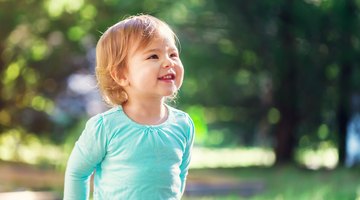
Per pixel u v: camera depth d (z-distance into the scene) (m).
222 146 41.59
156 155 4.84
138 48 4.84
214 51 27.83
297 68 28.23
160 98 4.95
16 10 27.25
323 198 13.70
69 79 28.69
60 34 28.09
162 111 5.01
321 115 29.12
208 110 33.31
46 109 28.34
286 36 27.62
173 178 4.89
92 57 28.58
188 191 16.77
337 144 29.22
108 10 26.89
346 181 19.58
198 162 31.45
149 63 4.83
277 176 22.39
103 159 4.92
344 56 27.41
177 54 4.98
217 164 30.22
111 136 4.84
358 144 29.08
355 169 25.78
